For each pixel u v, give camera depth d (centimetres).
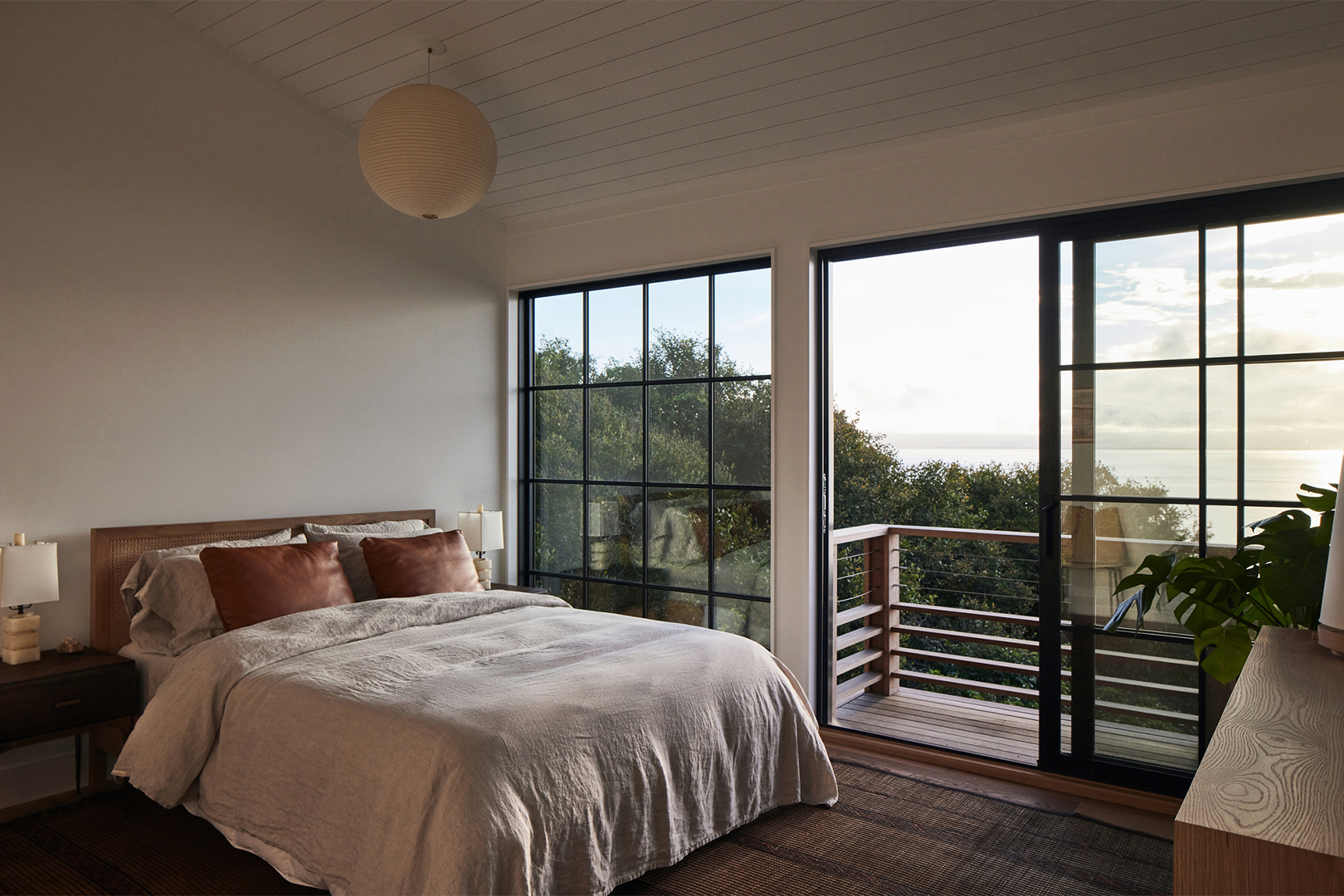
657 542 460
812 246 398
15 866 264
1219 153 305
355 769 221
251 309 387
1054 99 328
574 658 279
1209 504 314
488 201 484
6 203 311
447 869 192
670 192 443
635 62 343
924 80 327
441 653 278
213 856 271
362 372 433
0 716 273
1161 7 272
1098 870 269
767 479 422
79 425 330
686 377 449
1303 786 83
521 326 516
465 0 319
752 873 265
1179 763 319
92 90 336
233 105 382
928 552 684
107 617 330
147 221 351
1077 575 338
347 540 379
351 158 430
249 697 258
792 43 317
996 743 390
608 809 232
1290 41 280
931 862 273
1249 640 239
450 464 479
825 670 410
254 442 387
